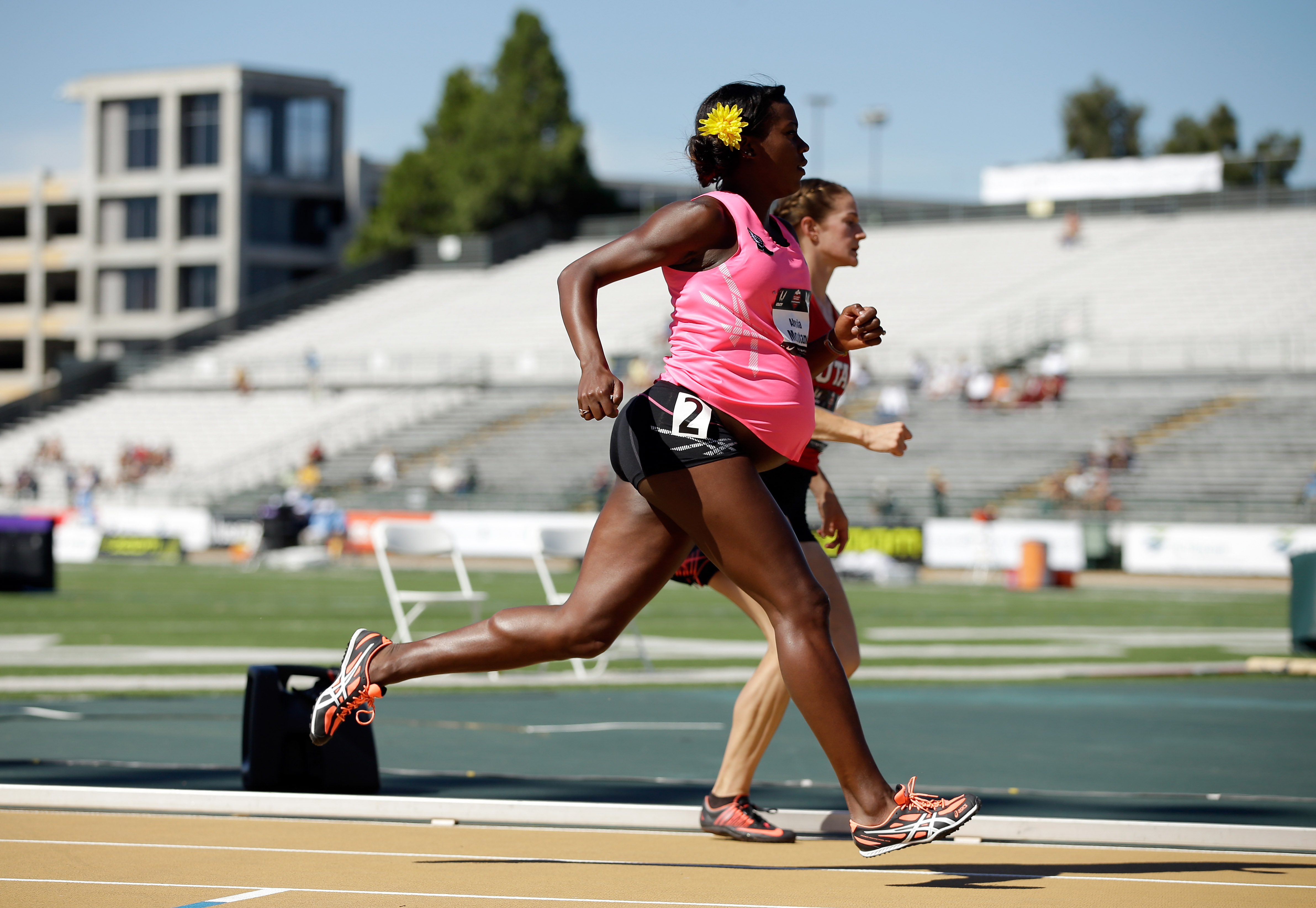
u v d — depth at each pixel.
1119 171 83.38
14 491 66.56
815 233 7.83
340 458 62.69
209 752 10.38
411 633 23.09
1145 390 54.75
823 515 7.78
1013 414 54.16
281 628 23.69
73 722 12.04
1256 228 66.69
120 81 96.62
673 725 12.45
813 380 6.60
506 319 74.81
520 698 14.70
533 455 59.62
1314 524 43.91
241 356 77.81
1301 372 52.66
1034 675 17.25
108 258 97.19
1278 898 5.78
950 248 72.81
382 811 7.64
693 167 6.18
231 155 94.38
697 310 5.73
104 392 78.31
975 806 5.62
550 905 5.47
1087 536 45.03
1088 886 6.02
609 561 5.87
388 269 85.81
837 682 5.67
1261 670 17.70
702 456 5.61
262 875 6.02
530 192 95.62
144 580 39.81
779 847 7.11
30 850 6.58
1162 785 9.57
